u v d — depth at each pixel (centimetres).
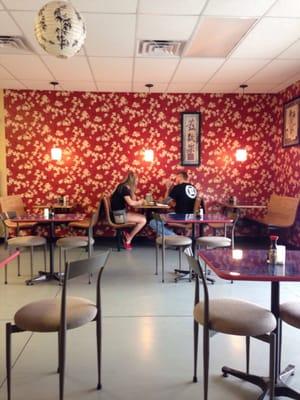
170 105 676
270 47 436
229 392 219
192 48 440
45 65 505
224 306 216
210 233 670
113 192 642
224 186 689
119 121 673
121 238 659
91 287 416
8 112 657
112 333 299
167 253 589
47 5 235
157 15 350
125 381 230
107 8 335
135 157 679
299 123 580
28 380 231
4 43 422
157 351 270
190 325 315
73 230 673
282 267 209
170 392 219
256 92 671
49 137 666
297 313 210
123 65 505
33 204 673
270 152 688
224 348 275
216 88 640
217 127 682
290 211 577
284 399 211
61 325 197
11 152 663
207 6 333
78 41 244
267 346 277
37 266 510
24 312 211
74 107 665
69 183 675
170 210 643
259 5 331
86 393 217
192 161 683
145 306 359
